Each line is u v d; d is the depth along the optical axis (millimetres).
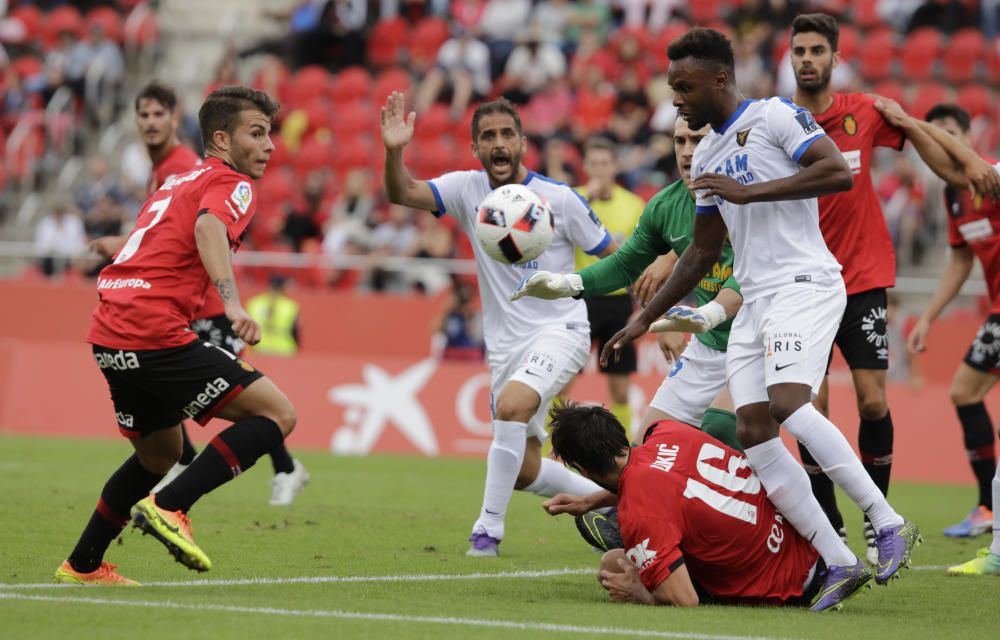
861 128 27188
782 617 18734
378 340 59781
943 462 49938
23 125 79375
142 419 20375
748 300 20547
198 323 33719
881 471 27297
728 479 19844
